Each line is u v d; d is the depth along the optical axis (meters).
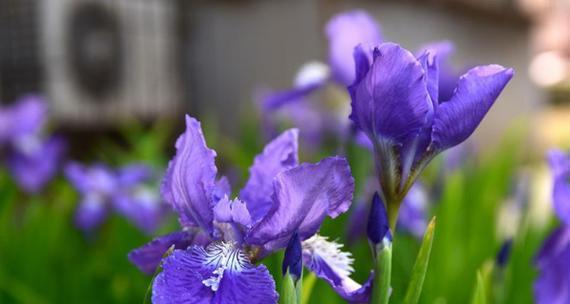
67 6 2.83
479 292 0.60
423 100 0.52
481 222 1.08
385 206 0.54
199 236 0.54
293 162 0.57
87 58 2.91
